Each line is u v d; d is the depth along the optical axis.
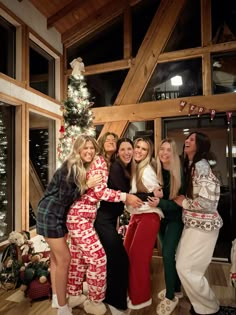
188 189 2.11
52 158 4.42
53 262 2.25
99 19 4.44
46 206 2.03
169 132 4.04
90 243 2.07
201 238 2.05
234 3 3.83
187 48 3.97
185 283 2.10
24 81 3.54
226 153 3.74
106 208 2.25
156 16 4.16
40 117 4.14
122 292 2.16
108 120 4.26
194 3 4.02
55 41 4.40
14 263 2.84
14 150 3.50
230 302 2.44
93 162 2.13
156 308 2.30
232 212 3.66
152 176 2.21
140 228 2.20
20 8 3.50
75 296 2.32
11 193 3.46
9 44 3.52
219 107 3.70
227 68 3.81
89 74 4.53
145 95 4.17
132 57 4.30
